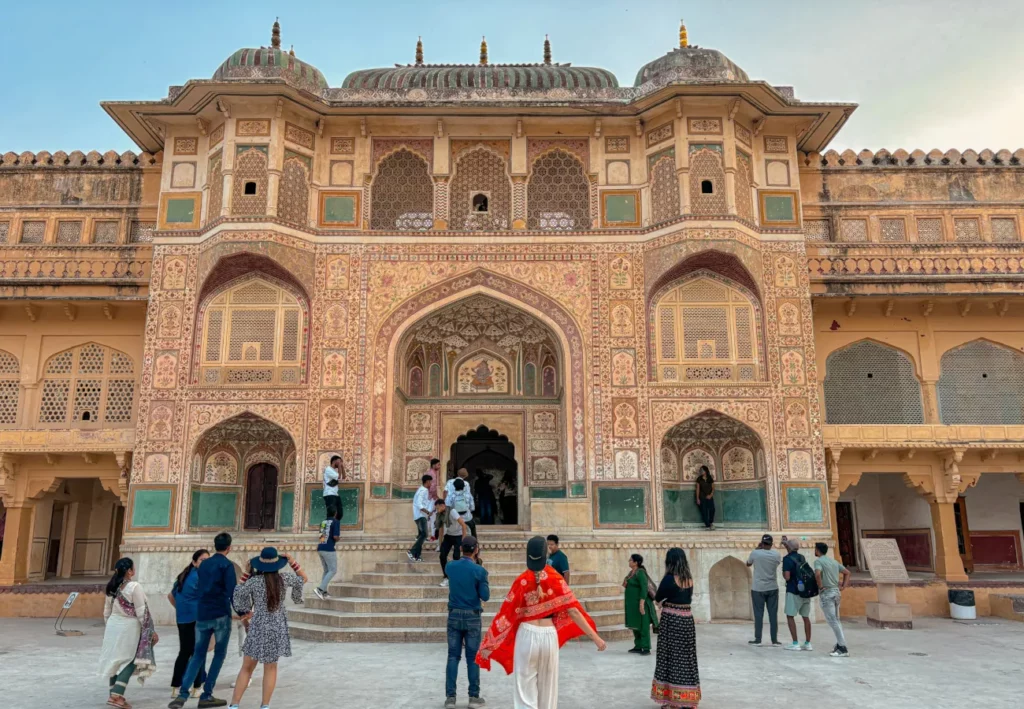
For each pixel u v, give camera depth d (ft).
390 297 34.09
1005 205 38.96
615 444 32.55
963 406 37.17
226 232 32.89
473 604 15.57
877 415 37.11
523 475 36.17
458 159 36.11
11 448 33.99
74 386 36.81
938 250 38.01
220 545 15.98
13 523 34.40
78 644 24.07
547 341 36.42
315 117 35.06
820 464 32.22
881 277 36.14
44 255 37.50
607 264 34.37
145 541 31.01
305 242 34.04
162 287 33.60
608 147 35.81
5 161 39.01
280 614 14.60
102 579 39.42
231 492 34.22
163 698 16.22
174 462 31.99
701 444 35.01
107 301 35.91
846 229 38.65
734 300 33.86
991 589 33.12
